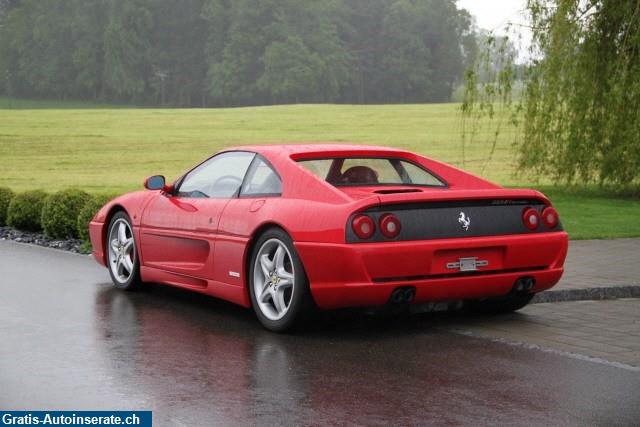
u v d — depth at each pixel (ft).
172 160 257.34
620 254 63.72
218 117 396.57
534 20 110.63
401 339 37.19
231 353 34.50
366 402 27.48
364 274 35.65
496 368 31.99
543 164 112.16
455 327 39.88
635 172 108.68
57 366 32.04
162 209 46.47
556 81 107.34
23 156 269.85
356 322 41.14
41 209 85.56
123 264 50.06
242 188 41.91
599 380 30.25
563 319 41.91
